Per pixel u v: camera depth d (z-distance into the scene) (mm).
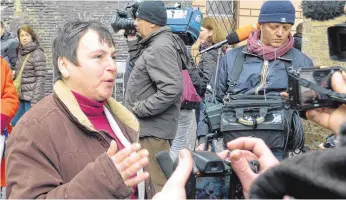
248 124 2645
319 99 1448
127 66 4359
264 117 2648
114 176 1624
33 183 1768
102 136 1988
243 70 3057
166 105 3662
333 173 706
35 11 11492
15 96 4102
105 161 1647
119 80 7066
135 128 2240
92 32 2010
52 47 2064
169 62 3682
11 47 7844
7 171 1848
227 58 3180
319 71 1528
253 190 750
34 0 11461
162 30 3793
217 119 2775
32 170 1799
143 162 1643
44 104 1961
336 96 1407
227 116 2723
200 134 2875
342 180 698
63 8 11180
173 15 4570
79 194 1631
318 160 717
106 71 2014
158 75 3662
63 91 1965
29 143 1831
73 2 10773
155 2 3811
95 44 1989
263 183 740
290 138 2684
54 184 1789
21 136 1854
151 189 2189
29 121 1885
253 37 3113
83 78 1999
